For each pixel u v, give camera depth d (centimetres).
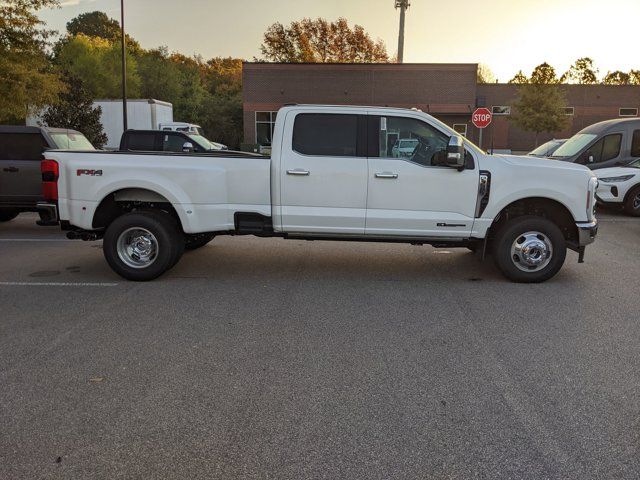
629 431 328
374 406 357
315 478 283
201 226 644
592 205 643
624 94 4000
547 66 3409
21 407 354
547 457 301
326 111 627
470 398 368
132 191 655
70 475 285
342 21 5062
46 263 761
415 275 700
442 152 620
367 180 626
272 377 399
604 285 654
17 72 1719
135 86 4975
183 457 301
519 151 4128
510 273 654
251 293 615
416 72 3372
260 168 632
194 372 407
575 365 422
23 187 995
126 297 598
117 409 351
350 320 525
